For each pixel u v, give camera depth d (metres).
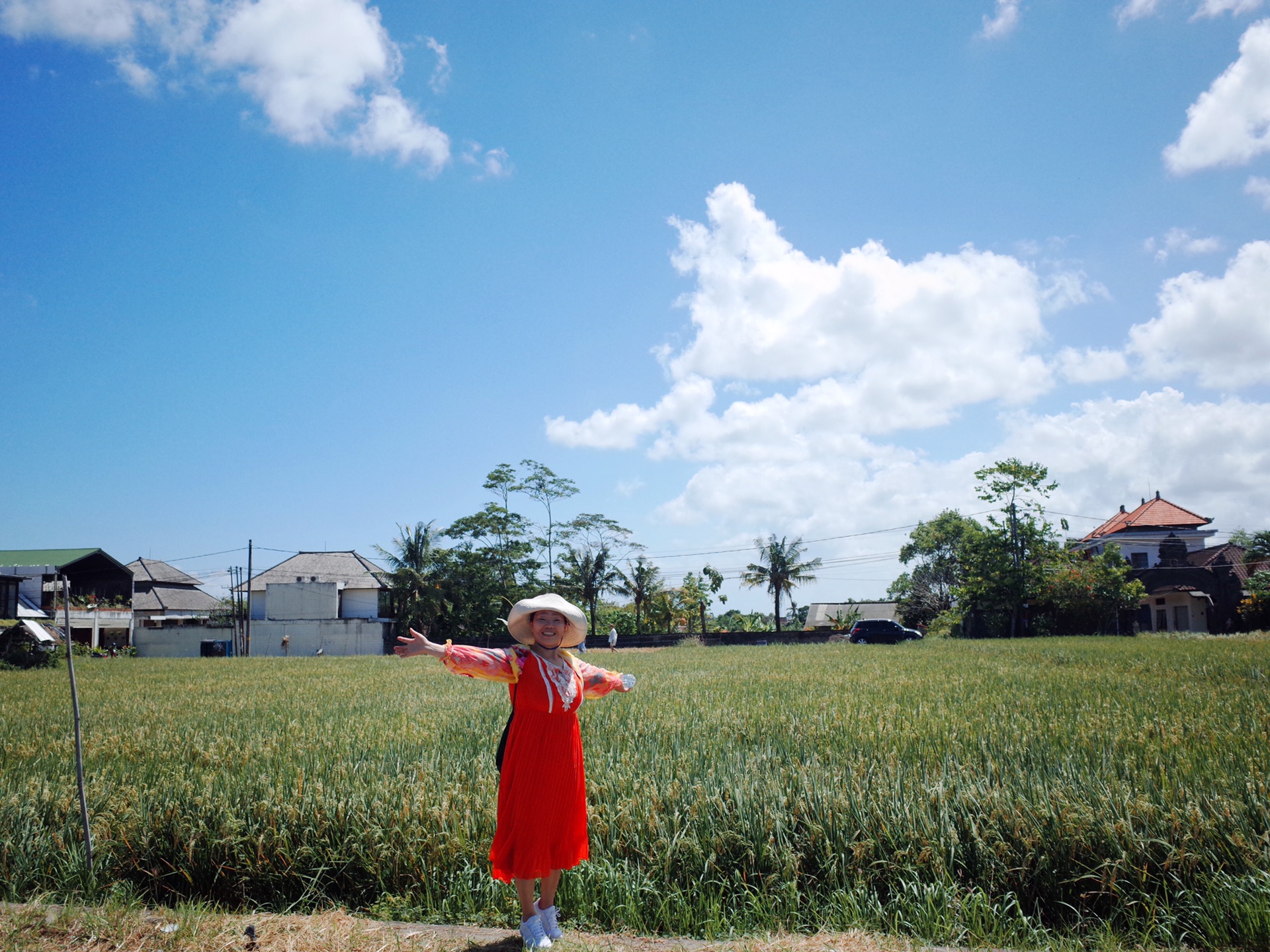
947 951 4.04
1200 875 4.32
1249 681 13.36
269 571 61.78
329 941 3.98
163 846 5.38
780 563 63.38
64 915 4.23
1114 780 5.35
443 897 4.97
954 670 17.84
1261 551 47.75
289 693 16.75
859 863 4.80
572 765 4.14
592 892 4.81
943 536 65.62
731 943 4.04
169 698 15.88
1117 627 42.47
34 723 11.53
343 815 5.40
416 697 14.87
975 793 5.17
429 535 59.72
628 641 55.25
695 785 5.61
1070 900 4.61
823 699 11.88
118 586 54.09
